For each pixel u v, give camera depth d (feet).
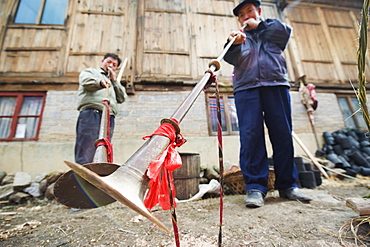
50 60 12.73
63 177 2.03
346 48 16.92
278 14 17.07
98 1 14.53
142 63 13.42
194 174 7.09
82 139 6.02
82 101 6.34
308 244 2.59
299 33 16.76
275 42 5.77
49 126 10.98
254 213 4.08
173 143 1.95
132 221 4.07
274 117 5.32
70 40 13.29
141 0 14.96
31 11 13.83
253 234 2.97
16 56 12.57
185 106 2.11
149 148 1.71
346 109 15.01
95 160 2.93
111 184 1.27
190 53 14.17
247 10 5.90
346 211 3.96
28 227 4.03
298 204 4.64
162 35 14.35
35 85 11.72
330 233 2.89
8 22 13.21
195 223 3.66
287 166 5.24
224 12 15.80
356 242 2.58
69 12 13.93
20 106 11.43
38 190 8.95
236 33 4.44
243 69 5.55
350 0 18.45
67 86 11.87
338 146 12.35
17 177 9.18
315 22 17.46
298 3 17.44
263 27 5.70
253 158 5.07
